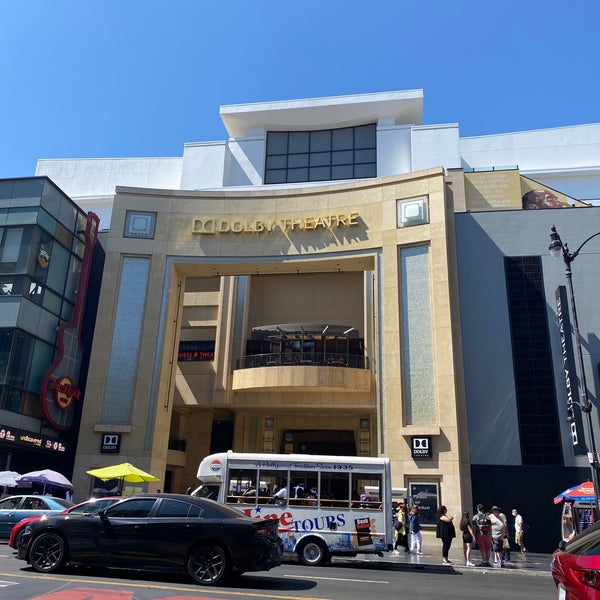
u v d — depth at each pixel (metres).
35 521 10.65
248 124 41.91
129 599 8.10
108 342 26.50
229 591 9.10
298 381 28.09
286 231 28.02
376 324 25.69
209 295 33.12
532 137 40.03
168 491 32.44
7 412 23.17
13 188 26.42
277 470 15.96
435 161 38.25
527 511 23.28
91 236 29.78
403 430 23.42
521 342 25.50
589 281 25.78
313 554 15.11
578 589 4.92
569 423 24.02
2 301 24.58
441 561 17.44
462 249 27.19
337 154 40.84
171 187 43.19
